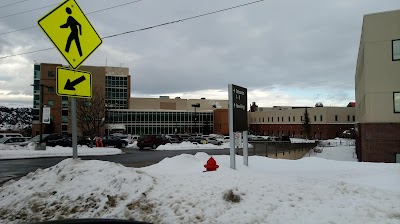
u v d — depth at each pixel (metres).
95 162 7.69
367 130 25.34
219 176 7.08
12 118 170.25
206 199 5.60
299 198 5.82
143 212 5.15
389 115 24.80
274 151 29.59
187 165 11.97
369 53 25.53
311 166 13.59
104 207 5.46
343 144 65.56
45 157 22.91
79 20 5.82
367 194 6.30
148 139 36.09
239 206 5.40
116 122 87.12
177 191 5.99
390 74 24.89
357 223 4.68
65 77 5.62
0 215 5.62
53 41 5.45
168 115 92.31
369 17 25.64
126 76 96.00
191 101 105.94
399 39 24.73
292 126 94.75
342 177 10.16
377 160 24.86
